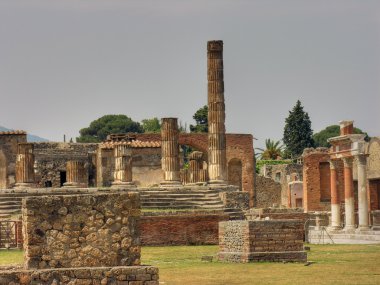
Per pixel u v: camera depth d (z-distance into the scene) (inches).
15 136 6407.5
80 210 1733.5
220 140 5226.4
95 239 1737.2
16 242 3634.4
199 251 3720.5
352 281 2397.9
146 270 1706.4
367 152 5098.4
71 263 1724.9
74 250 1727.4
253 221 3016.7
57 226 1724.9
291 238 3021.7
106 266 1729.8
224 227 3164.4
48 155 6811.0
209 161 5251.0
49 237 1718.8
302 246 3026.6
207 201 4736.7
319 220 5319.9
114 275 1695.4
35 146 6806.1
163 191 4712.1
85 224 1733.5
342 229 5054.1
